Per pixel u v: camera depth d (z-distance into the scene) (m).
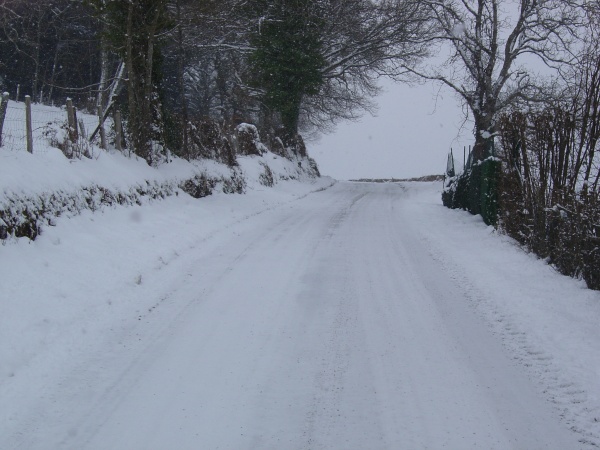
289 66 29.83
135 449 4.04
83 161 10.78
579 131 8.72
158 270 8.56
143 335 6.16
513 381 5.08
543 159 9.21
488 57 22.91
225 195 16.64
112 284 7.50
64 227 8.53
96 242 8.63
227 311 6.93
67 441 4.13
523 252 9.80
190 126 17.17
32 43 28.00
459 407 4.63
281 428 4.34
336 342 5.99
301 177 29.70
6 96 9.05
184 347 5.84
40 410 4.56
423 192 27.17
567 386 4.95
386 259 9.77
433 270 9.00
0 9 26.53
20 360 5.32
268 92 30.44
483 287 7.91
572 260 8.19
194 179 15.08
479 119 22.98
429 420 4.44
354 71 34.72
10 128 11.47
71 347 5.74
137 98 13.86
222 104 37.19
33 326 5.89
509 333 6.21
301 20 29.06
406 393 4.88
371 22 31.62
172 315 6.78
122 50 14.23
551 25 21.61
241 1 26.69
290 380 5.12
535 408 4.61
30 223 7.78
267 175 22.95
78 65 32.12
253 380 5.11
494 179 12.60
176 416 4.49
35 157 9.29
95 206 9.83
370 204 19.89
